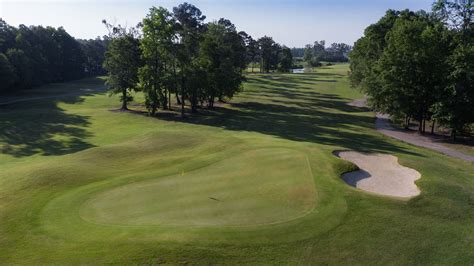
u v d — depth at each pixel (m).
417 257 15.55
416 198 20.59
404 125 52.97
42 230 15.80
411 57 46.53
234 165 25.61
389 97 48.81
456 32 47.91
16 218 17.06
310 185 21.17
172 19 57.25
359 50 78.69
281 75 138.50
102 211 17.58
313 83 113.31
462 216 19.42
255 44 153.88
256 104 73.12
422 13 68.25
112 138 42.19
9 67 77.75
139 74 57.81
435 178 24.16
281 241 15.29
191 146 32.94
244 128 48.78
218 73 64.69
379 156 29.77
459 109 41.78
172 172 24.06
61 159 27.08
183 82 58.47
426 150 38.41
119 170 25.61
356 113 65.56
